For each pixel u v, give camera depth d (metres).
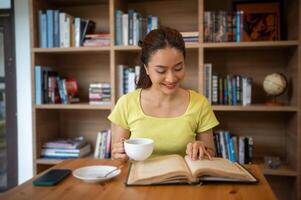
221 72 2.30
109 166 1.06
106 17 2.45
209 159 1.04
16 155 2.66
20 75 2.61
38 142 2.28
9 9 2.58
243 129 2.32
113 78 2.13
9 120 2.65
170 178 0.90
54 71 2.44
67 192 0.86
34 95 2.25
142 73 1.35
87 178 0.92
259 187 0.88
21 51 2.59
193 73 2.33
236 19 2.04
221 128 2.34
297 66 1.91
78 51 2.22
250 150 2.10
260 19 2.19
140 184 0.90
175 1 2.34
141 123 1.31
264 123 2.29
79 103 2.29
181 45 1.14
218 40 2.05
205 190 0.86
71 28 2.23
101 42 2.19
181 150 1.28
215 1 2.28
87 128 2.55
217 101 2.11
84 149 2.38
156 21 2.14
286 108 1.93
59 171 1.03
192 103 1.33
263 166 2.07
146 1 2.36
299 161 1.92
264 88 2.07
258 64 2.26
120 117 1.36
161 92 1.30
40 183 0.92
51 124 2.46
